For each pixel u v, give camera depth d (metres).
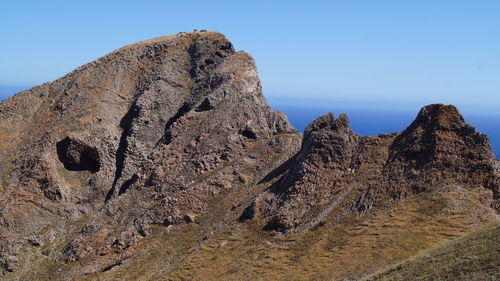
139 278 51.53
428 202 47.12
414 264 35.62
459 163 50.16
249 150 68.25
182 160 68.81
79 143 77.62
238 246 51.56
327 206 52.12
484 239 36.03
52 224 69.12
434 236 42.00
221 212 59.09
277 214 52.94
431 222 44.28
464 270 30.88
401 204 48.28
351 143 58.28
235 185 62.88
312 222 51.00
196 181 64.44
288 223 51.88
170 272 50.16
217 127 71.06
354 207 50.38
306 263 43.94
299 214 52.53
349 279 38.72
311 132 61.50
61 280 57.34
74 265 58.91
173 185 64.75
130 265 54.72
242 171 64.69
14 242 65.38
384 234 44.19
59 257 61.59
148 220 60.16
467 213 44.56
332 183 54.75
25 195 71.38
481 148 50.22
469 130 52.06
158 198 64.25
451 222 43.62
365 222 47.44
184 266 50.34
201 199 61.28
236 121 72.06
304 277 41.34
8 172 76.12
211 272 47.84
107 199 75.25
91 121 81.81
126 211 64.44
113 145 80.19
